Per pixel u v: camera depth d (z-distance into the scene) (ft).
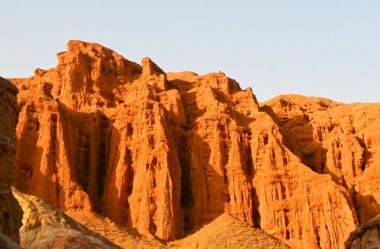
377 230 145.18
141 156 320.09
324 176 330.75
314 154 380.17
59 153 310.45
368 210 344.49
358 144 371.56
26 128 313.53
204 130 345.72
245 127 357.41
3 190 96.27
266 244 297.53
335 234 315.17
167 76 440.45
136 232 299.99
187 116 370.32
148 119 331.98
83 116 347.97
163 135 324.60
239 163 335.26
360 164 364.99
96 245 148.87
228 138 345.51
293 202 326.65
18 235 107.24
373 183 352.69
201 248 288.10
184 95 381.81
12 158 99.04
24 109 318.45
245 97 384.27
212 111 354.95
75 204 296.51
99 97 361.71
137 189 311.68
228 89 390.42
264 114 366.63
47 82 375.04
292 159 341.00
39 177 300.20
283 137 358.23
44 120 316.81
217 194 326.44
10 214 104.22
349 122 399.03
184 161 343.87
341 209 320.91
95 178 327.47
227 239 294.66
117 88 375.25
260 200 328.70
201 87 389.80
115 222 303.27
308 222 319.27
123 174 318.04
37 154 307.58
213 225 312.91
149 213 303.27
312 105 460.14
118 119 338.95
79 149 331.36
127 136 330.75
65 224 219.00
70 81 360.28
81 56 372.58
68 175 304.91
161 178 312.09
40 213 216.33
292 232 319.27
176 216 309.63
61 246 146.10
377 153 369.30
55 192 298.76
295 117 424.46
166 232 298.97
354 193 353.51
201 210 322.14
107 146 341.21
